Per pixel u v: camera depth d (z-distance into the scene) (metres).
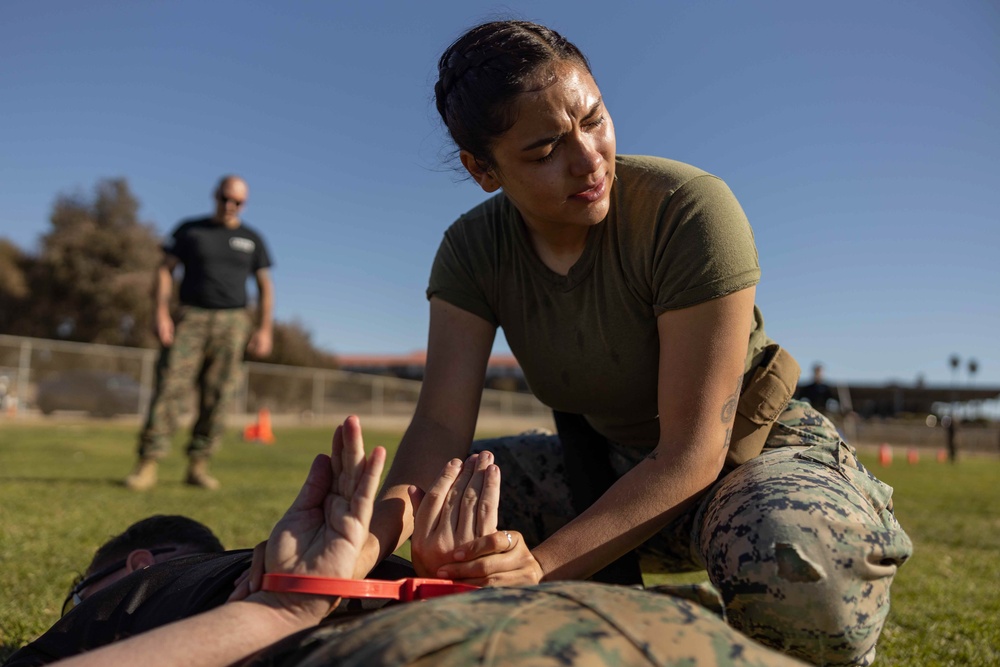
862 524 1.40
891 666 2.34
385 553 1.49
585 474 2.04
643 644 0.89
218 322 6.11
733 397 1.65
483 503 1.42
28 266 33.56
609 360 1.87
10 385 18.78
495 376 52.66
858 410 47.66
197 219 6.17
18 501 4.85
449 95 1.65
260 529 4.13
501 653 0.85
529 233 1.87
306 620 1.16
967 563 4.41
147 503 5.00
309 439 16.73
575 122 1.54
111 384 19.62
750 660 0.90
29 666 1.35
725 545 1.45
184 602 1.34
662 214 1.69
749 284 1.65
